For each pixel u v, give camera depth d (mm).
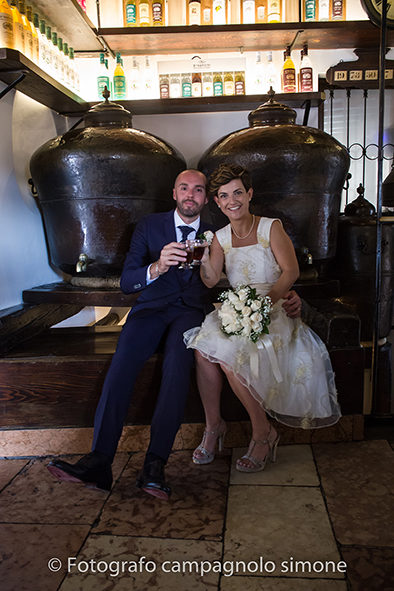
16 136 2770
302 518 1670
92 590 1366
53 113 3287
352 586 1347
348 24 3209
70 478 1753
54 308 3004
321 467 2016
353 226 2875
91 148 2506
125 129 2719
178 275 2246
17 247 2742
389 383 2641
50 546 1562
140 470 2057
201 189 2180
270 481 1923
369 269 2846
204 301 2287
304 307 2453
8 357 2258
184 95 3582
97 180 2547
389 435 2299
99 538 1601
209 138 3648
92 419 2201
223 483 1925
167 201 2781
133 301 2596
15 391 2193
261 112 2844
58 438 2217
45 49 2869
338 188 2758
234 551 1511
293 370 2033
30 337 2619
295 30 3246
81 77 3621
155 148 2648
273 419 2230
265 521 1660
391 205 3625
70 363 2174
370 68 3609
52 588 1378
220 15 3383
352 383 2217
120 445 2232
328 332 2184
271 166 2529
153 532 1622
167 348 2029
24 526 1677
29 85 2680
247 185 2064
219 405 2100
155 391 2201
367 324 2883
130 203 2621
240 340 1931
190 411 2225
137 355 2029
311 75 3422
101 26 3510
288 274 2035
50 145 2635
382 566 1419
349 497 1785
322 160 2555
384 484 1865
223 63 3586
